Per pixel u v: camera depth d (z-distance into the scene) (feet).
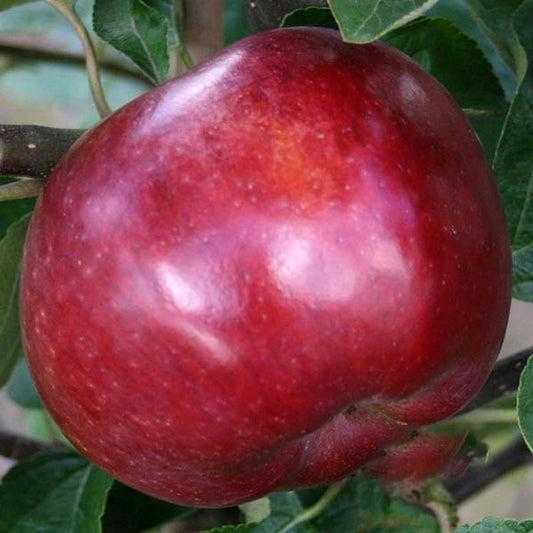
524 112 1.18
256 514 1.31
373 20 0.98
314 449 1.11
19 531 1.32
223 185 0.99
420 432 1.22
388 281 1.00
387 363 1.01
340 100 1.02
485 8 1.25
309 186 0.99
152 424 1.02
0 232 1.33
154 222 1.00
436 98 1.07
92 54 1.16
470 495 1.41
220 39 1.29
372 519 1.28
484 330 1.06
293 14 1.15
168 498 1.09
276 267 0.99
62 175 1.05
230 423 1.01
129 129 1.03
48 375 1.05
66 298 1.02
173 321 0.99
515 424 1.25
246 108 1.01
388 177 1.01
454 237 1.02
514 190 1.19
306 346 0.99
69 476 1.34
